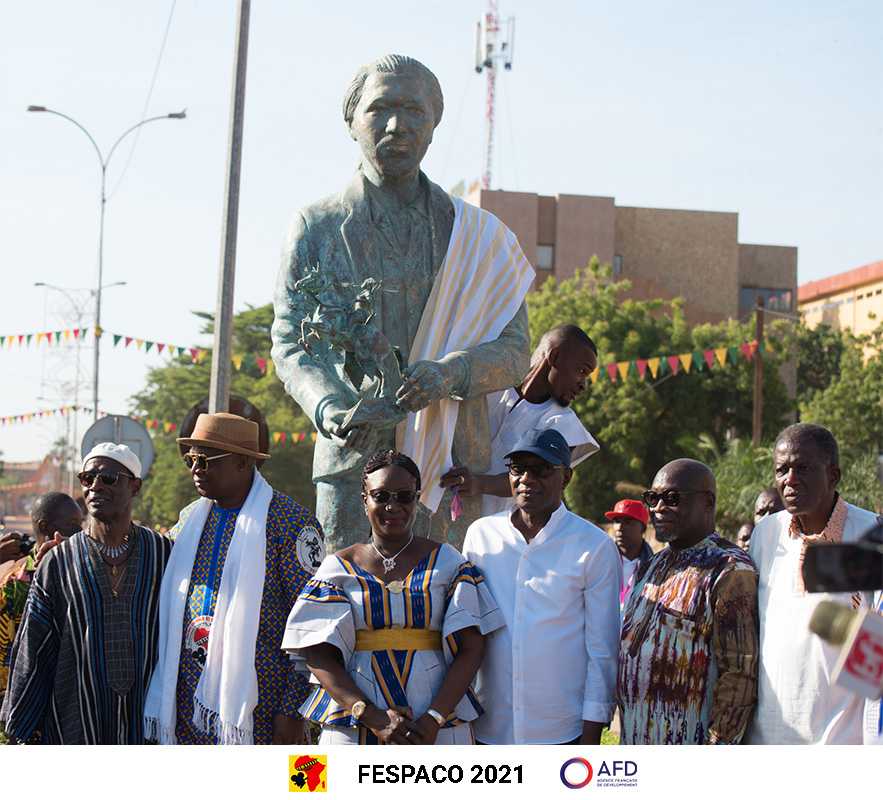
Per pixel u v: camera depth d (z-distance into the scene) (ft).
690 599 16.31
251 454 19.06
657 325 139.44
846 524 16.28
